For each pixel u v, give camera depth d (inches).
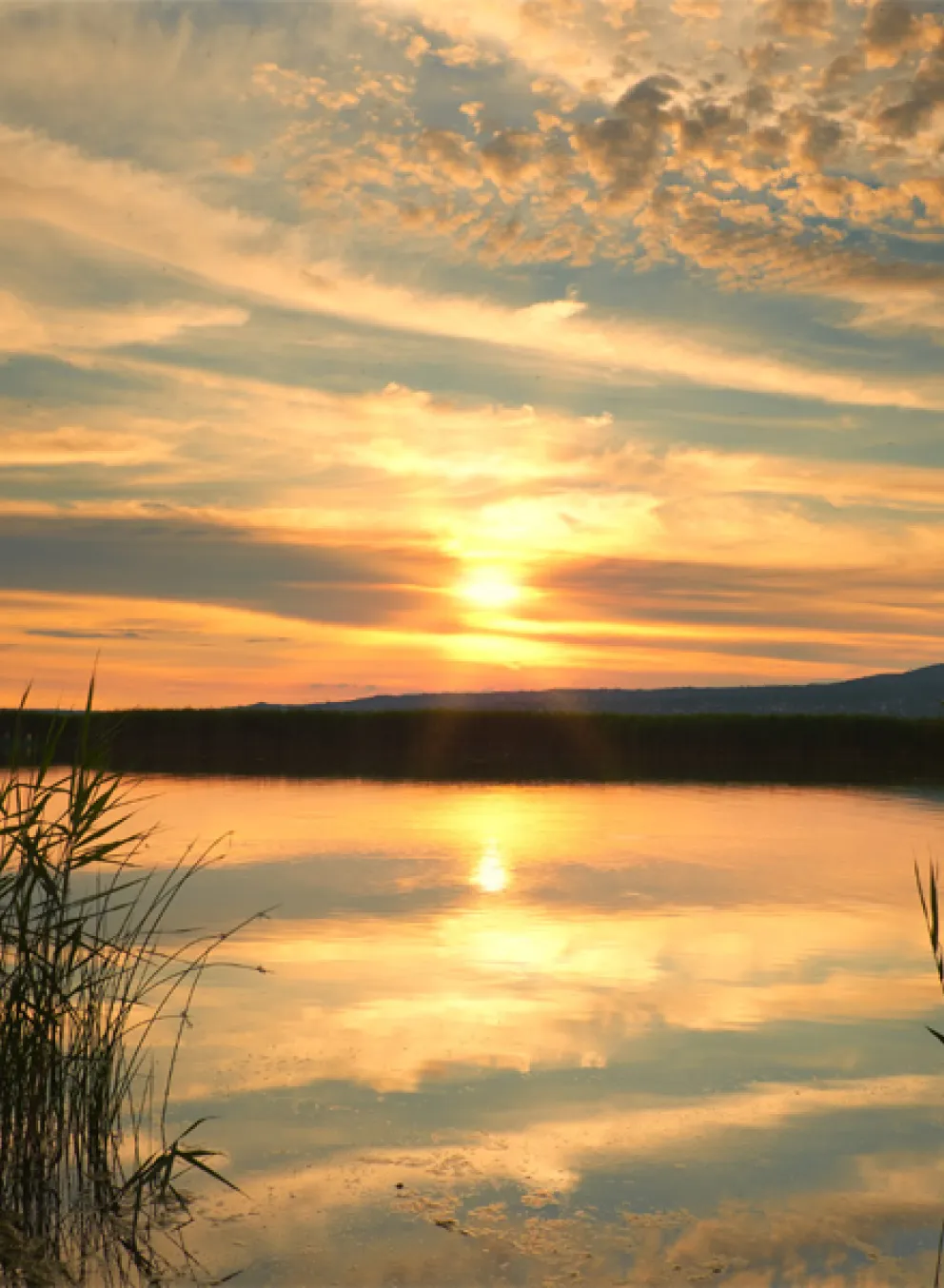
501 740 1112.8
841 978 246.8
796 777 836.6
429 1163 154.1
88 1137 155.8
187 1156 143.5
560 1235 136.0
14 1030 153.2
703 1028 210.1
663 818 548.7
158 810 558.9
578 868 394.3
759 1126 166.1
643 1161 155.7
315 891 343.6
